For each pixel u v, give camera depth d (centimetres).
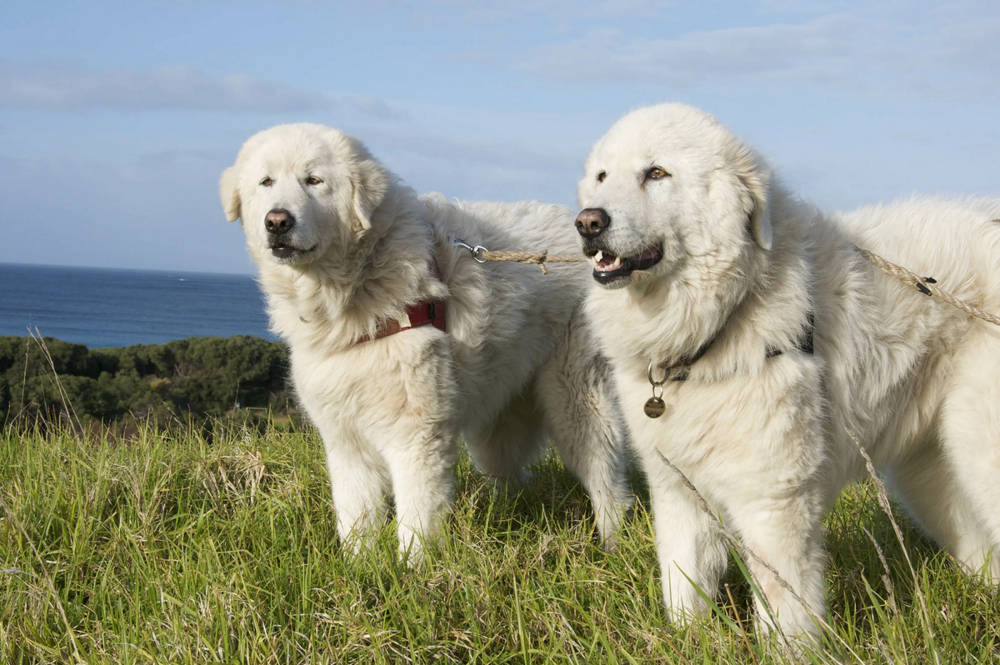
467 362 353
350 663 232
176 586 270
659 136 264
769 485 256
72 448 411
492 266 368
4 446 419
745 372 256
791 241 269
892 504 370
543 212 416
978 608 272
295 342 348
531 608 259
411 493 332
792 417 251
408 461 334
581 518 385
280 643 236
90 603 270
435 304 338
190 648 232
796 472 254
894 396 281
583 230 257
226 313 11012
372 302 329
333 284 329
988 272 275
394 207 342
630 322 277
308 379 340
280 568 283
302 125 357
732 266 257
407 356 323
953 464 279
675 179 260
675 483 283
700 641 234
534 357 393
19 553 292
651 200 260
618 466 400
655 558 314
